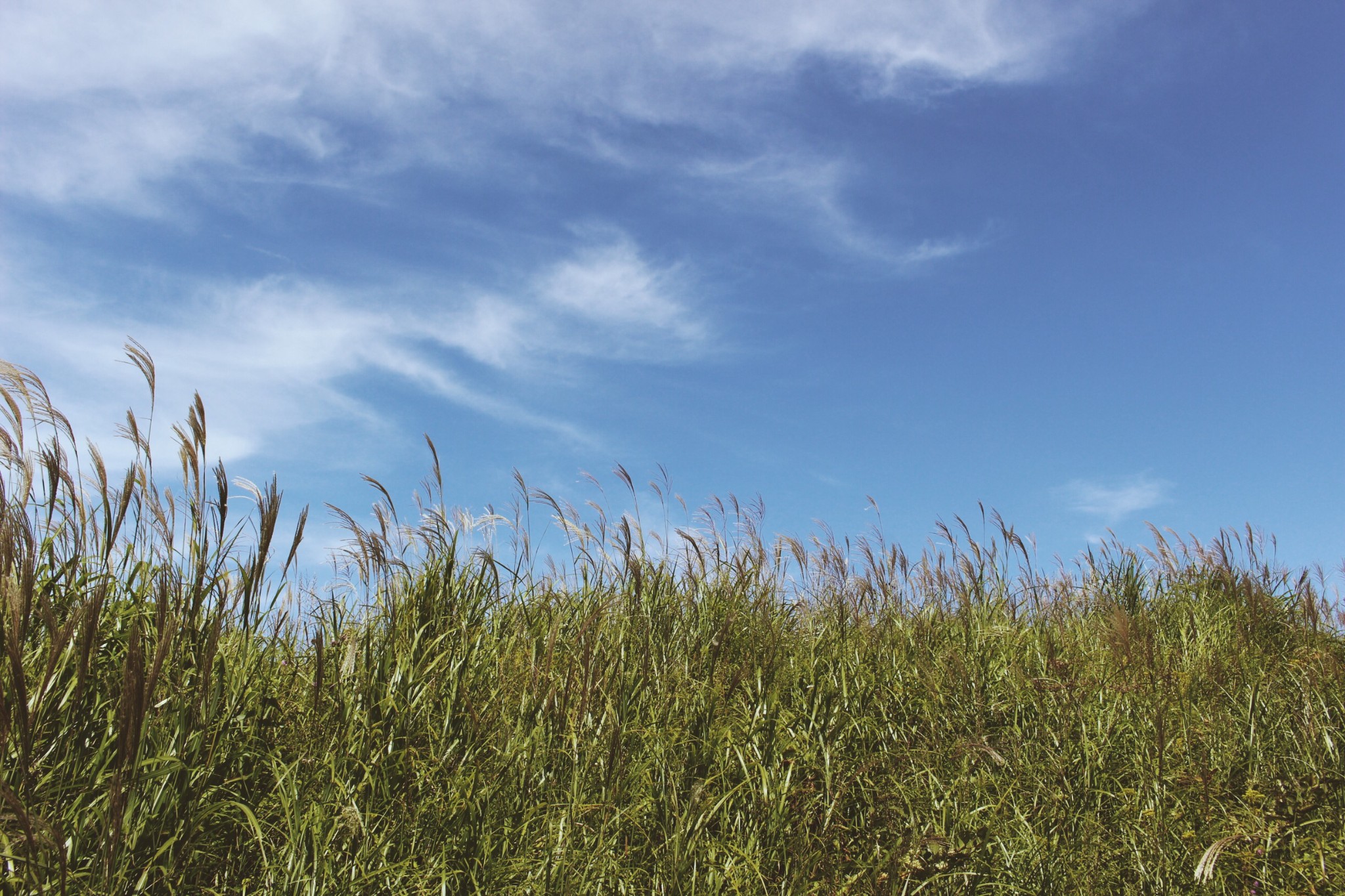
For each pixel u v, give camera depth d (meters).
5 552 2.80
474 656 4.83
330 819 3.51
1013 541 8.12
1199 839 4.32
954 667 5.82
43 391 3.74
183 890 3.23
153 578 3.83
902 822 4.48
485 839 3.73
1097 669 5.94
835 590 7.46
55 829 2.67
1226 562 7.91
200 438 3.78
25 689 2.69
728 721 4.96
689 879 3.85
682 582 6.69
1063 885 4.15
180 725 3.41
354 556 5.22
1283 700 5.45
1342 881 3.96
